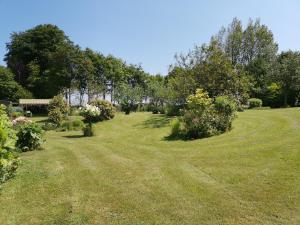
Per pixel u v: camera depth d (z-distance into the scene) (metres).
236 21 43.34
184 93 22.95
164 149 11.77
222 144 11.64
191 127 14.33
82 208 5.77
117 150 11.89
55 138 18.88
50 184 7.24
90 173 8.24
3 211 5.66
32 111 50.59
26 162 9.69
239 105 23.30
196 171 8.13
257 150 9.75
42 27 53.09
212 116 14.60
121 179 7.61
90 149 12.30
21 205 5.94
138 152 11.34
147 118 25.61
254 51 43.88
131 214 5.49
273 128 13.99
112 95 53.12
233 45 43.16
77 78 49.31
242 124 16.08
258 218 5.19
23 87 53.25
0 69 50.34
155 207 5.77
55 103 29.88
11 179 7.63
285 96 34.41
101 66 57.69
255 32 43.62
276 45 44.59
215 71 22.22
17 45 52.53
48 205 5.93
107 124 24.86
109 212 5.59
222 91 22.47
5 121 7.66
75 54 47.16
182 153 10.69
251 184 6.78
